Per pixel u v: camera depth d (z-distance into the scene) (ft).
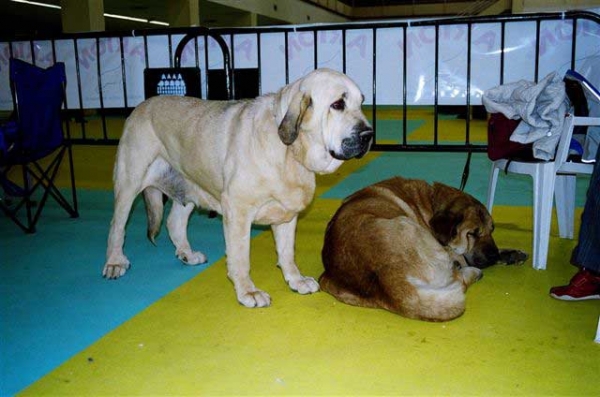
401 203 12.73
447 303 9.98
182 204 13.84
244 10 83.25
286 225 11.93
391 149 18.67
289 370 8.76
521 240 15.78
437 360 8.98
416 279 10.22
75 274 13.71
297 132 10.04
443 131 42.47
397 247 10.44
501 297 11.68
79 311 11.36
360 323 10.48
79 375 8.71
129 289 12.62
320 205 20.68
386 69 19.52
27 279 13.37
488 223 12.86
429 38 18.95
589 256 10.76
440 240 12.58
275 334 10.07
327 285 11.53
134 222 19.19
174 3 72.54
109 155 35.24
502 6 62.08
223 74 19.53
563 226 15.71
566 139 12.65
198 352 9.44
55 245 16.29
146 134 13.42
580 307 11.10
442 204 13.10
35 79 16.74
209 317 10.91
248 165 10.88
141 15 91.81
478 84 18.95
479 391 8.04
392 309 10.27
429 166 28.50
